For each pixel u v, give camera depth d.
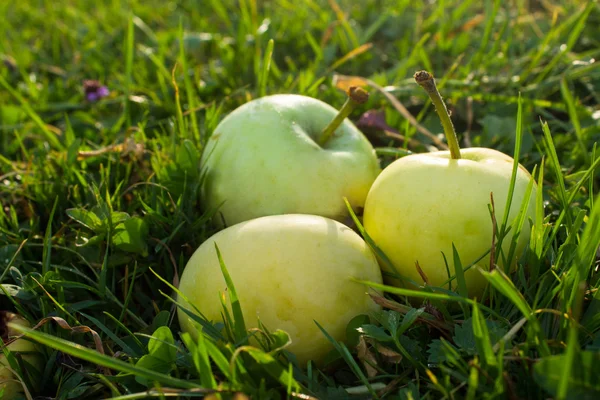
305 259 0.41
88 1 1.00
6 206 0.51
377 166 0.48
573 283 0.39
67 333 0.43
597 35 0.67
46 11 0.98
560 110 0.57
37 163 0.53
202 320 0.41
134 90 0.63
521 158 0.52
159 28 0.89
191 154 0.48
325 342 0.41
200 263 0.42
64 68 0.77
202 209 0.48
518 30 0.72
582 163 0.51
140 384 0.41
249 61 0.66
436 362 0.39
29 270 0.46
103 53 0.77
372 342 0.40
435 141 0.53
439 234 0.42
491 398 0.37
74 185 0.50
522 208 0.41
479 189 0.42
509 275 0.42
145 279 0.47
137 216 0.47
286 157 0.45
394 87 0.58
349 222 0.46
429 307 0.41
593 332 0.40
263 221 0.42
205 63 0.71
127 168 0.50
